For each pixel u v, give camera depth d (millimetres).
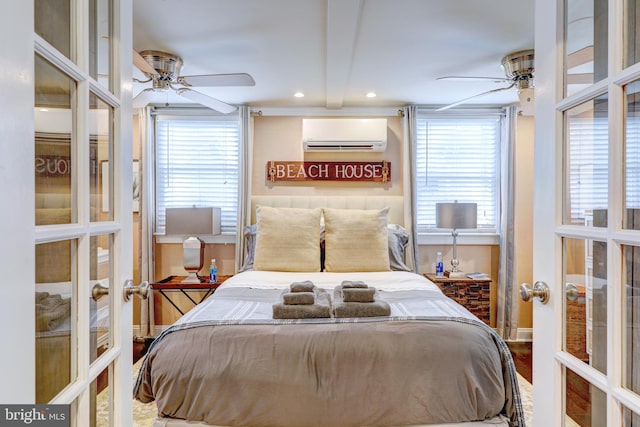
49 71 786
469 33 2428
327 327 1916
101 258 1048
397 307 2227
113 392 1094
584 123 981
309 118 4145
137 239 4023
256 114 4141
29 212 641
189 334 1911
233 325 1935
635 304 820
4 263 577
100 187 1048
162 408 1824
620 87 835
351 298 2088
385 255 3383
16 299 607
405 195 4035
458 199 4199
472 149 4188
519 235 4059
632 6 828
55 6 822
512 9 2139
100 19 1057
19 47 614
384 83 3393
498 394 1827
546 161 1110
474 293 3654
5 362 582
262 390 1771
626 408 818
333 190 4199
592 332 941
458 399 1783
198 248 3781
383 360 1800
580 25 1000
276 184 4199
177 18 2230
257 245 3475
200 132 4203
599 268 914
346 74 3064
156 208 4168
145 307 3936
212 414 1784
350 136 3973
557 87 1063
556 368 1064
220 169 4215
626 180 829
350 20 2150
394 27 2348
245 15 2195
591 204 949
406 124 4043
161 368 1843
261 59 2842
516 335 3924
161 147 4188
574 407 1016
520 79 2848
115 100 1089
